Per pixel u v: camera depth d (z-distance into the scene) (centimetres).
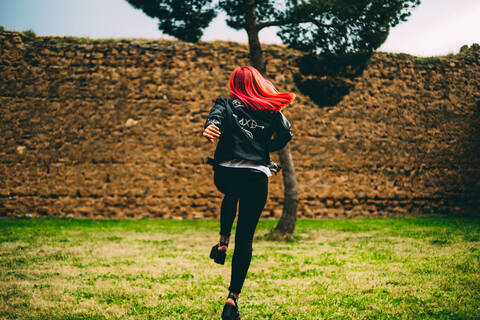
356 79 1255
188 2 782
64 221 1007
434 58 1342
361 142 1241
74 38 1205
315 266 464
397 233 768
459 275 391
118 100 1160
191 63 1199
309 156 1209
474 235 697
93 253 550
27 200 1108
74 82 1153
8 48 1145
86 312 286
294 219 750
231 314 204
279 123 226
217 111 207
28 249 572
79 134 1138
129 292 343
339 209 1209
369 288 354
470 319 262
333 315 279
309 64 816
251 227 213
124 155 1145
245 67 231
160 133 1163
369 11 715
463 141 1312
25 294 332
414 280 376
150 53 1189
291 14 742
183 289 355
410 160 1268
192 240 716
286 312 288
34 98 1137
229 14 809
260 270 445
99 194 1128
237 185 213
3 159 1112
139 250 587
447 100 1317
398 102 1280
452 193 1288
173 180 1155
